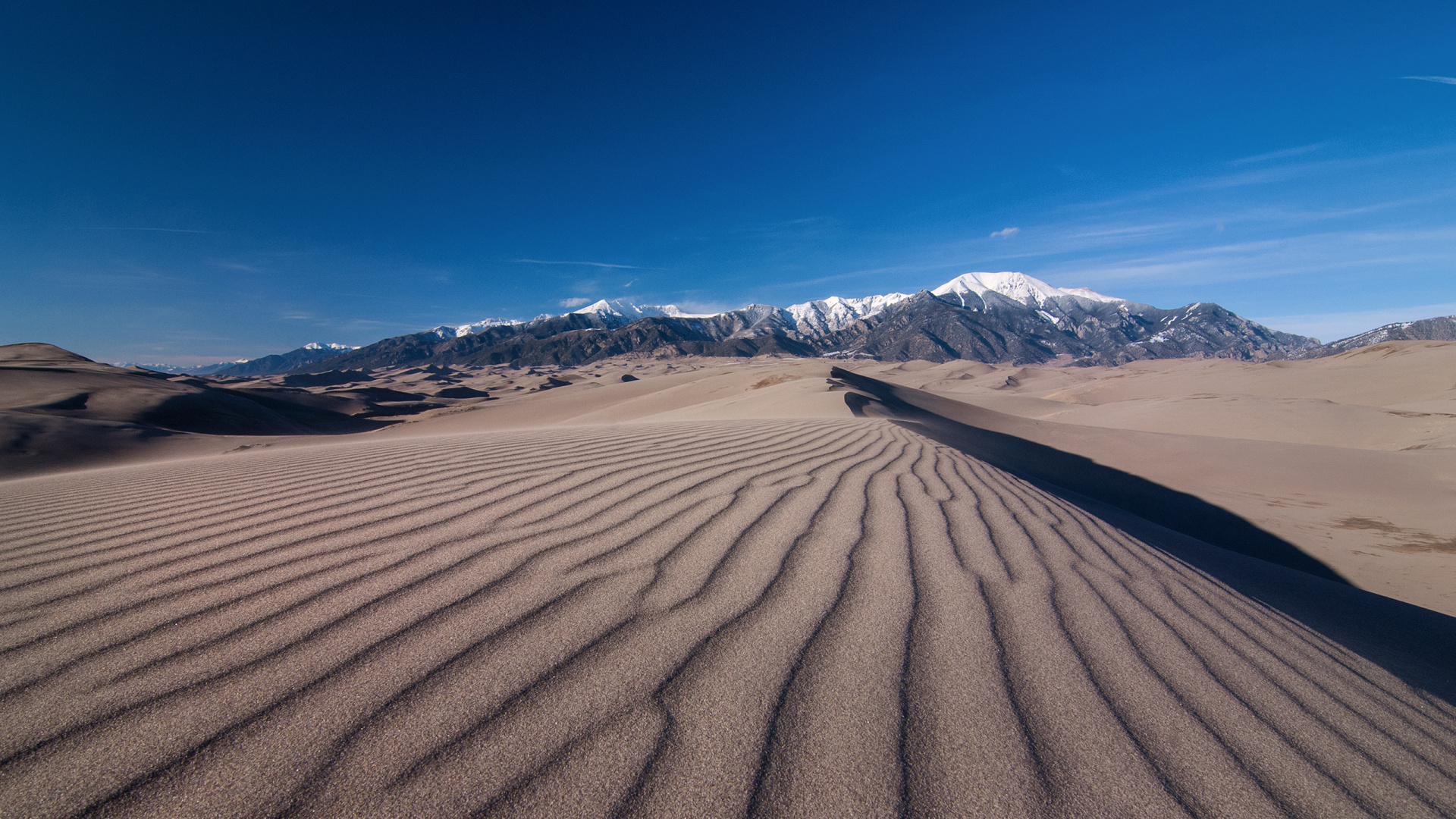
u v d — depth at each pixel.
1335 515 8.35
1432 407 18.23
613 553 2.25
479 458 4.20
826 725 1.27
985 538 2.68
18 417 16.91
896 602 1.90
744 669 1.46
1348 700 1.63
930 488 3.67
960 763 1.18
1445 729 1.55
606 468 3.82
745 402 17.34
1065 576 2.30
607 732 1.21
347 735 1.17
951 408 22.94
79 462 15.44
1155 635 1.86
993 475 4.57
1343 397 28.45
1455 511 8.29
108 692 1.28
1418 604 5.27
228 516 2.72
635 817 1.01
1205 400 22.84
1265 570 4.28
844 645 1.60
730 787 1.08
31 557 2.19
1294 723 1.44
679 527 2.59
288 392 54.91
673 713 1.28
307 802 1.01
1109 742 1.28
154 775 1.06
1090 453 12.69
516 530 2.50
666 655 1.51
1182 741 1.31
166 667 1.39
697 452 4.55
